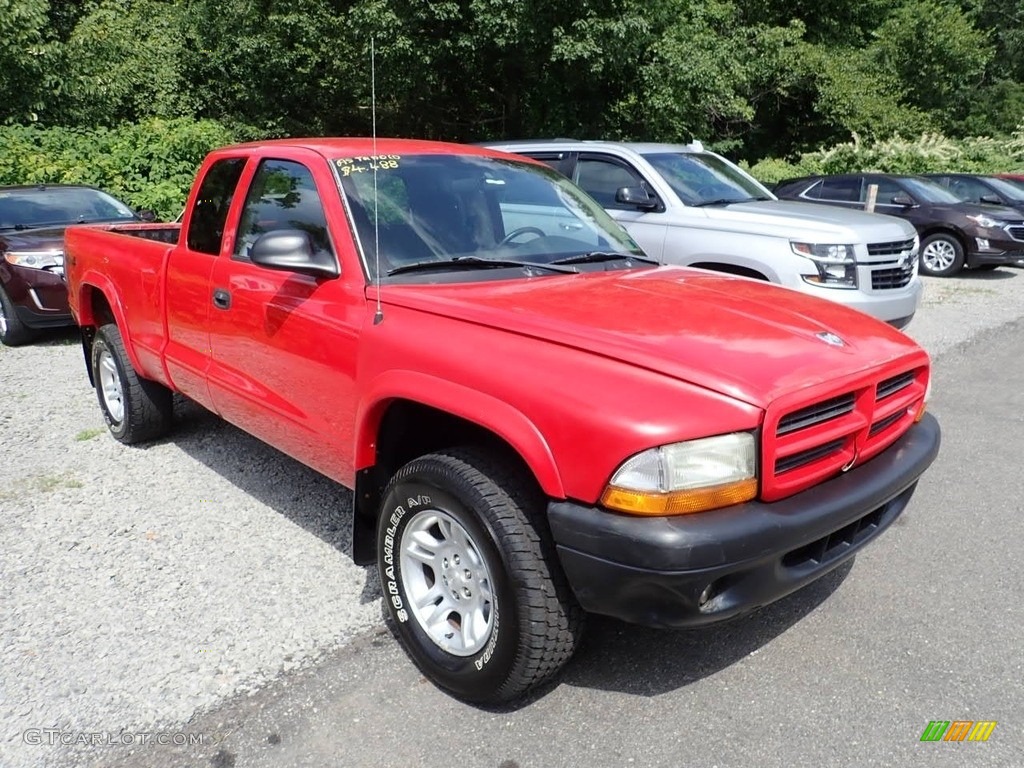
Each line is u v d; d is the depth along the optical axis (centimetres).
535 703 292
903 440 328
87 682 303
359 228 346
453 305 305
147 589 367
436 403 283
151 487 479
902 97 2923
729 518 247
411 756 266
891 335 333
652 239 764
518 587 264
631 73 1897
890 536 422
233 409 419
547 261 378
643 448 239
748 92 2698
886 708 287
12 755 267
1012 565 390
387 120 2253
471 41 1766
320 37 1961
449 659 293
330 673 309
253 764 263
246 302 388
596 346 268
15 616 346
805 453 272
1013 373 743
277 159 393
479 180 400
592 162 838
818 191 1514
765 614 349
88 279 552
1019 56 3925
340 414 338
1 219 916
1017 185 1723
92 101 1777
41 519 438
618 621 344
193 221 446
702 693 296
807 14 2930
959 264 1343
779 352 278
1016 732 274
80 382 716
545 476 254
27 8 1625
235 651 321
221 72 2203
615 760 263
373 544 342
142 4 2283
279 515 441
